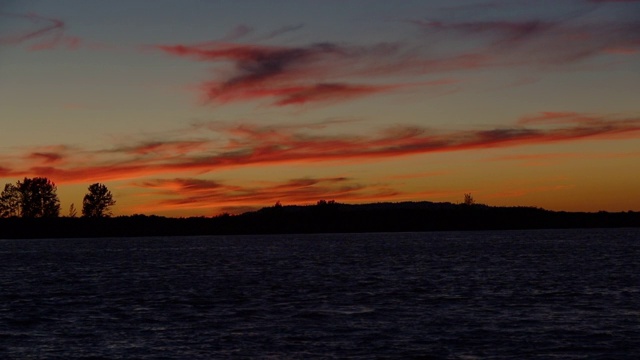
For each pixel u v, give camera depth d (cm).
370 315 4716
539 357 3419
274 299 5669
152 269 9681
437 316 4650
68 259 12812
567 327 4172
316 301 5512
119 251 16575
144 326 4350
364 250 15662
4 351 3644
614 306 5066
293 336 3962
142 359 3441
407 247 17038
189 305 5325
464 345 3688
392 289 6406
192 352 3578
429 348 3625
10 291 6562
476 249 15200
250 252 15500
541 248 15212
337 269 9250
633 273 7862
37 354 3572
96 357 3491
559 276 7575
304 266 10044
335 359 3397
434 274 8131
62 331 4203
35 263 11525
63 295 6166
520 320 4450
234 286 6831
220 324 4397
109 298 5881
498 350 3569
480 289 6322
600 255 11881
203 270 9369
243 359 3419
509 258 11375
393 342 3775
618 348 3597
